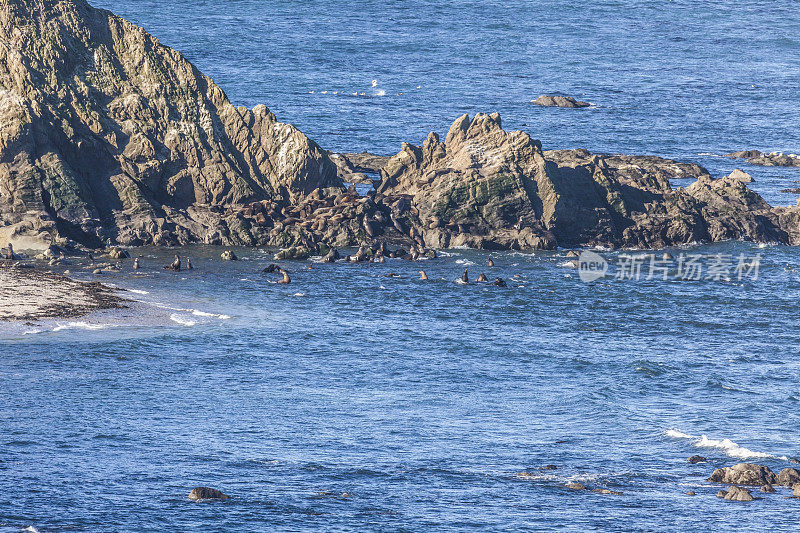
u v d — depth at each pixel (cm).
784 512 15412
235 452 17612
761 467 16812
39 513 14788
